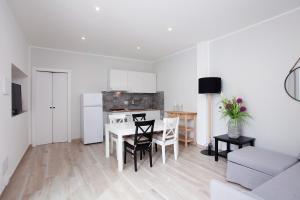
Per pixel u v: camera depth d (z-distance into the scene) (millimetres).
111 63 5832
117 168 3172
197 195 2285
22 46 3705
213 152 4016
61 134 5109
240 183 2494
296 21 2797
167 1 2525
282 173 1944
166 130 3475
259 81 3316
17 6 2609
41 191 2398
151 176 2838
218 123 4141
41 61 4758
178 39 4191
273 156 2500
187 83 5020
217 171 3014
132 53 5449
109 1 2510
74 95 5238
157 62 6355
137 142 3102
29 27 3402
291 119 2887
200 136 4516
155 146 4191
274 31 3072
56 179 2748
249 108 3482
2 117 2312
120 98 6055
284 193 1548
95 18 3037
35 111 4691
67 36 3914
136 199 2203
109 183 2613
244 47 3555
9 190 2420
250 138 3346
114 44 4531
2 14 2291
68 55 5125
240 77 3645
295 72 2830
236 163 2545
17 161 3205
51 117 4977
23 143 3811
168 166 3248
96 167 3221
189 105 4961
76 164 3369
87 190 2424
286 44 2926
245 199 1203
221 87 4027
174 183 2604
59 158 3713
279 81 3027
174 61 5508
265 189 1622
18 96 3811
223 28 3553
